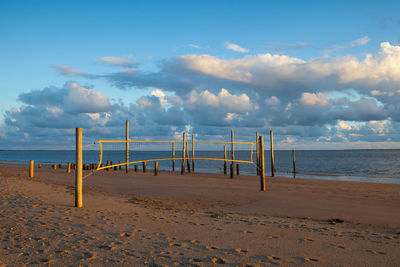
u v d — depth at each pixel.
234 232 4.84
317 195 11.22
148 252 3.52
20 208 6.53
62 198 8.51
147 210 7.24
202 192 11.98
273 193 11.82
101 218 5.68
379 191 12.81
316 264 3.28
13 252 3.44
